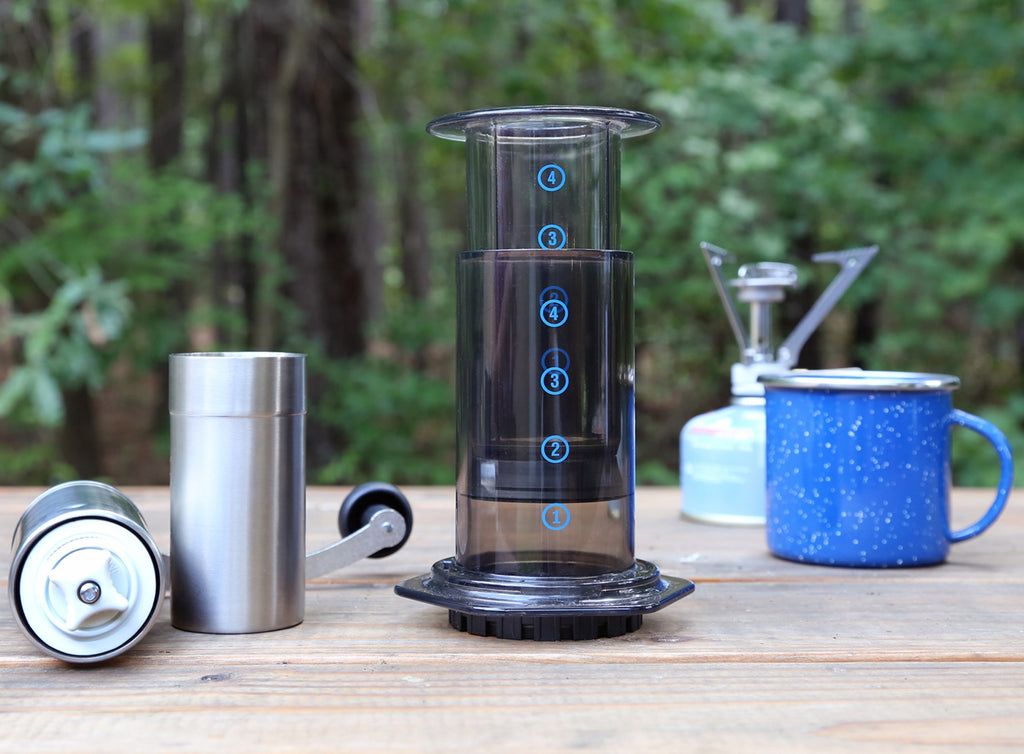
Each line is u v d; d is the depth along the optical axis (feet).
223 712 1.91
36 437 17.06
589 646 2.35
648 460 18.98
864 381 3.21
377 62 16.60
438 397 15.69
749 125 15.64
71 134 10.65
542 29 16.05
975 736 1.80
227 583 2.43
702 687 2.07
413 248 23.93
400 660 2.24
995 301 17.03
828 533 3.25
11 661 2.23
